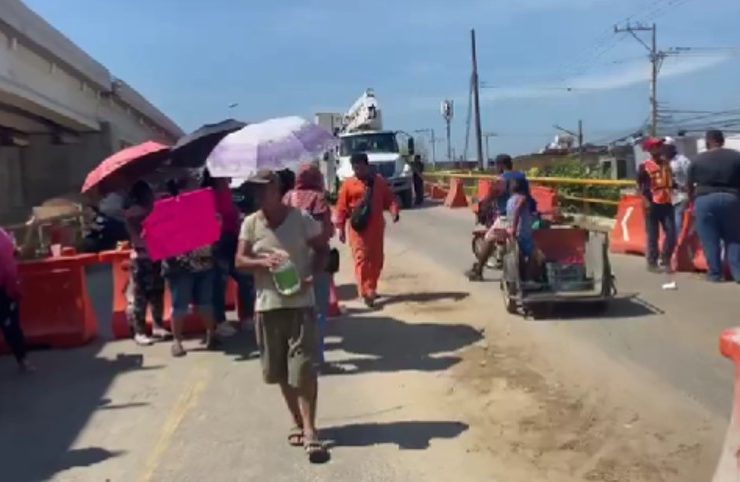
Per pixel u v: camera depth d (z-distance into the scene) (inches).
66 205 852.0
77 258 411.2
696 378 298.8
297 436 255.4
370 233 451.5
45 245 719.1
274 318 240.7
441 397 293.0
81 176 1425.9
